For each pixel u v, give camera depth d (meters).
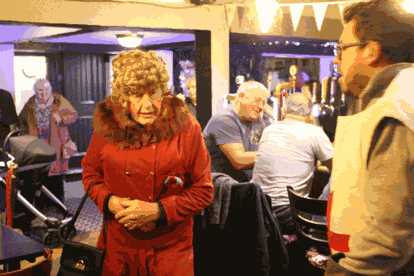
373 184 1.06
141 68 1.90
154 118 1.92
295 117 3.30
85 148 9.19
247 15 5.04
